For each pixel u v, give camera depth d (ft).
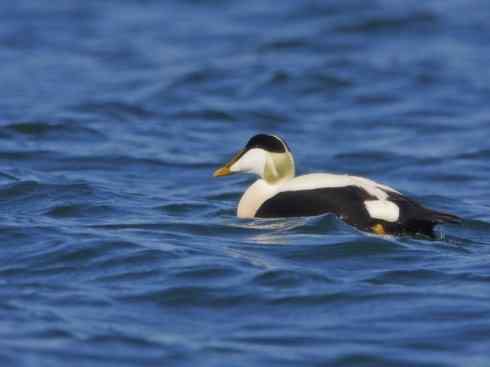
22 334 31.32
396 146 66.54
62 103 76.23
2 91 80.48
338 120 74.64
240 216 45.29
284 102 79.92
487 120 73.61
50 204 47.60
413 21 104.17
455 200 53.57
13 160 59.41
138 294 35.06
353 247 39.73
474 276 37.27
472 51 94.94
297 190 43.93
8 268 37.63
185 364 29.81
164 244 40.04
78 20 107.24
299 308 34.09
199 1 116.57
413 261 38.86
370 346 31.19
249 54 94.43
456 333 32.04
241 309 34.09
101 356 30.12
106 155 60.95
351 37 100.27
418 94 81.30
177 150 63.93
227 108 76.95
